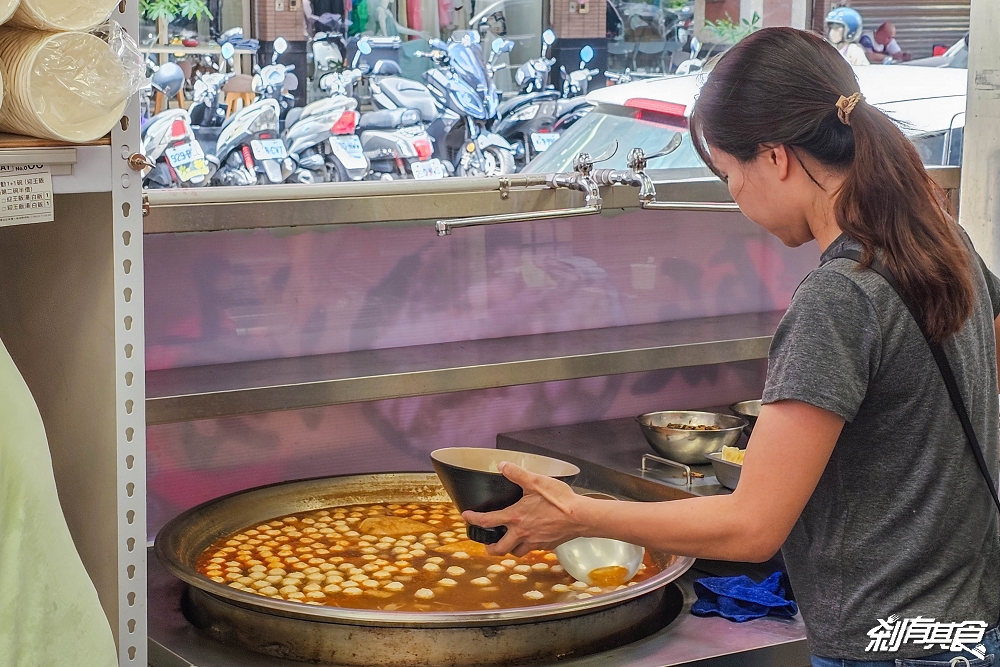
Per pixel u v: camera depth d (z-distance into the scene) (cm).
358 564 203
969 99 249
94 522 136
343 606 183
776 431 132
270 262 231
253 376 212
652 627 191
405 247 245
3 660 105
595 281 268
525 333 262
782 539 133
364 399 211
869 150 133
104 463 132
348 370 219
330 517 227
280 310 234
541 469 185
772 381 134
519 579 197
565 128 233
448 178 211
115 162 123
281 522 223
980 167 248
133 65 118
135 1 125
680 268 279
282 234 231
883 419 134
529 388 264
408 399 249
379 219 204
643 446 250
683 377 283
